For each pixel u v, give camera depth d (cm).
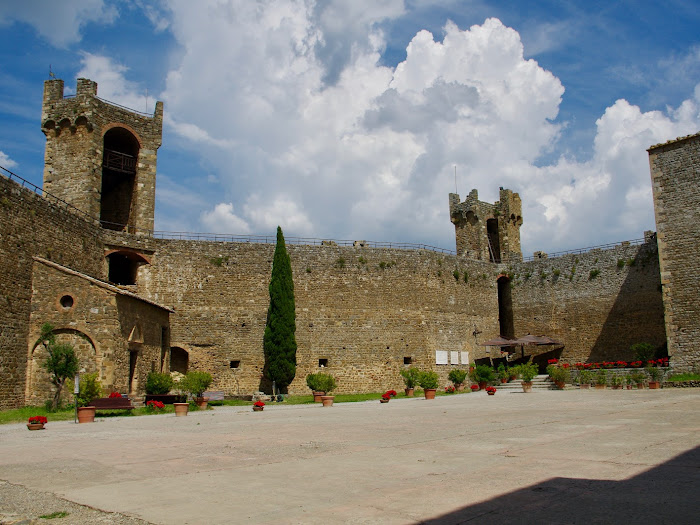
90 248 3644
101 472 1091
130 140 4453
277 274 4059
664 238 3634
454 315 4728
